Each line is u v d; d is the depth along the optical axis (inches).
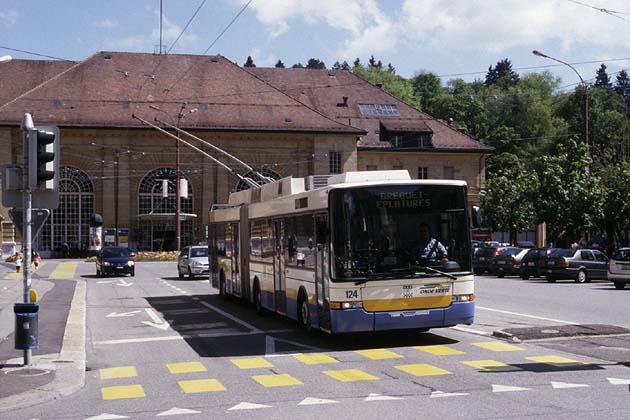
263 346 618.2
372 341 629.3
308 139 2989.7
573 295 1111.6
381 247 587.2
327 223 592.7
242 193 957.2
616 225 1926.7
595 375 452.8
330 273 582.9
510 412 360.5
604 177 1947.6
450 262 595.8
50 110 2827.3
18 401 412.5
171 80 3024.1
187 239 2957.7
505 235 3139.8
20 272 1931.6
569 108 4089.6
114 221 2891.2
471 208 607.5
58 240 2886.3
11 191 530.9
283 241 733.9
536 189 1945.1
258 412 377.1
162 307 984.9
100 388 460.1
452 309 592.1
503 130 4121.6
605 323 733.9
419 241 593.9
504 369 479.8
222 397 419.5
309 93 3346.5
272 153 2972.4
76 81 2942.9
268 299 797.2
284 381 461.7
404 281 585.9
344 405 387.5
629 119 3846.0
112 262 1734.7
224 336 687.7
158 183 2925.7
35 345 522.6
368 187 591.2
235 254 976.3
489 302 984.9
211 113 2945.4
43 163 522.3
